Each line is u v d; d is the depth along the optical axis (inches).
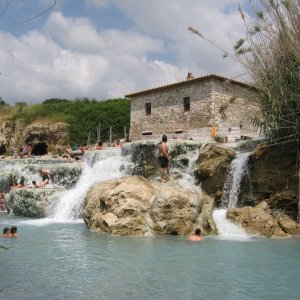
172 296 266.2
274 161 623.5
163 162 660.7
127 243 464.1
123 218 532.7
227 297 265.1
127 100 2001.7
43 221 703.1
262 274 324.8
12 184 1047.0
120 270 336.5
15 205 824.9
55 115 2060.8
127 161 855.7
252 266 351.9
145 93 1508.4
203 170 685.3
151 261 370.3
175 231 526.6
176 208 532.7
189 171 735.7
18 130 2062.0
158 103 1461.6
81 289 280.8
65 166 921.5
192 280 306.0
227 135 1177.4
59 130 1925.4
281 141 614.9
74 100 2219.5
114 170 852.0
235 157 686.5
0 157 1706.4
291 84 579.2
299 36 530.9
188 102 1359.5
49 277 313.4
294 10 534.9
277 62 580.4
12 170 1063.0
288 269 341.7
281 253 408.8
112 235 523.5
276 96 587.5
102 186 624.7
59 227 613.9
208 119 1277.1
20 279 307.0
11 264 358.0
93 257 387.2
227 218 567.5
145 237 507.2
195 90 1330.0
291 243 468.4
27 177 993.5
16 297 261.6
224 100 1301.7
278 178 614.5
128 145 874.8
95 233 542.9
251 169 649.0
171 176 721.0
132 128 1558.8
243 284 296.0
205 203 579.5
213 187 677.9
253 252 413.7
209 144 715.4
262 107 634.2
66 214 735.1
